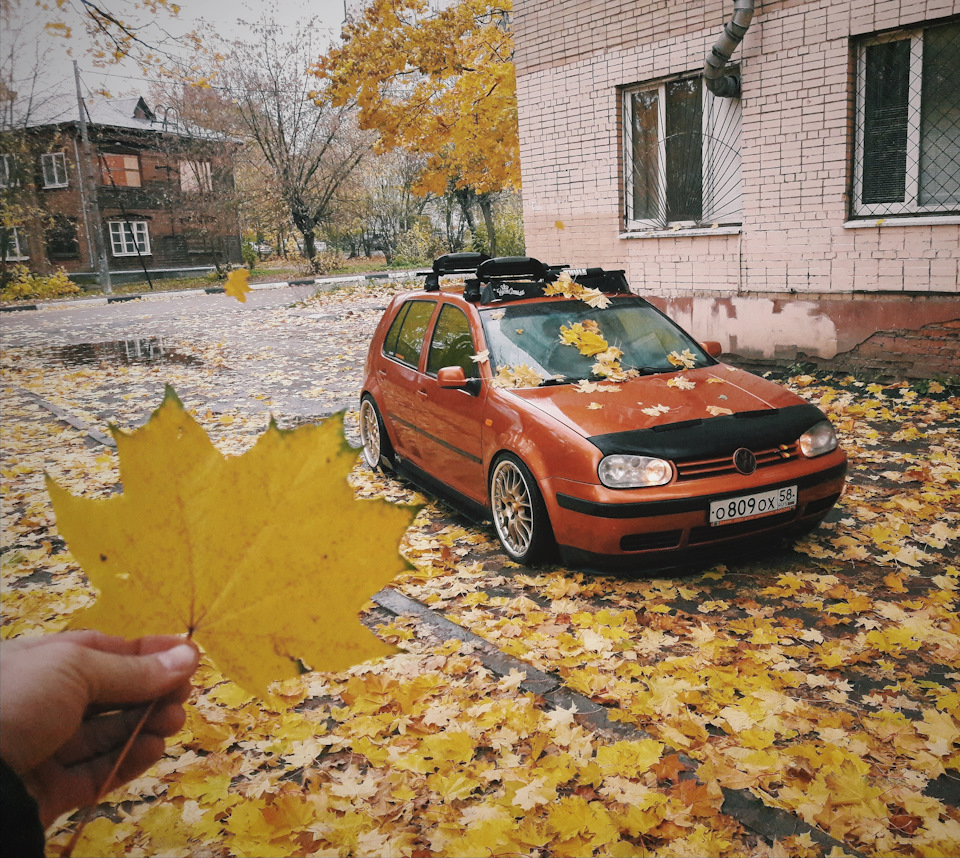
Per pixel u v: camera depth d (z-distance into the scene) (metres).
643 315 5.63
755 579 4.33
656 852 2.36
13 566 5.06
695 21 8.95
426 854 2.37
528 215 11.42
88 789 0.54
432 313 6.00
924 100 7.60
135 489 0.40
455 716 3.10
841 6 7.80
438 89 13.28
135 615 0.39
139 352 15.17
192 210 34.16
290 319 19.39
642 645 3.63
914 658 3.48
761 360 9.09
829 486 4.48
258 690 0.39
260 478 0.40
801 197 8.46
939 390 7.57
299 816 2.48
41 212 29.05
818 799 2.55
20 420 9.62
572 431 4.34
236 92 29.06
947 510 5.07
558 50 10.48
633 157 10.15
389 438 6.47
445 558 4.75
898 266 7.86
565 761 2.76
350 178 34.12
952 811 2.53
